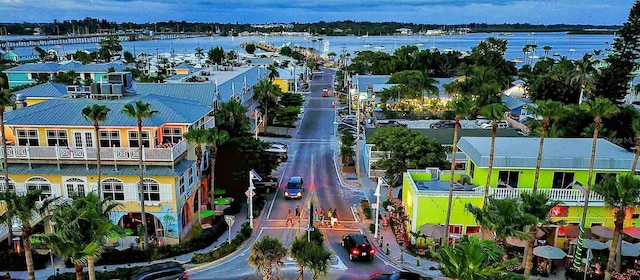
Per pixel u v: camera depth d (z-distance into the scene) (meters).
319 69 193.00
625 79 68.81
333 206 42.84
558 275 30.33
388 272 30.94
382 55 146.25
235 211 40.78
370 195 45.75
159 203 34.31
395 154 42.03
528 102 81.06
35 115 35.81
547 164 33.75
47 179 34.12
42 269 30.38
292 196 44.41
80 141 35.81
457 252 19.81
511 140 38.69
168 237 34.91
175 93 53.09
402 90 87.75
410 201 36.72
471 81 89.12
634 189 25.91
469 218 34.06
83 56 169.12
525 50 188.12
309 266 24.67
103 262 31.23
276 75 112.31
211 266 31.61
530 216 22.67
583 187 32.97
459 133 53.41
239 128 51.09
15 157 33.94
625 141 48.25
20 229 33.09
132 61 166.38
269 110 77.06
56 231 20.80
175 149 34.62
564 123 48.81
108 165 34.44
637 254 29.81
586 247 30.31
